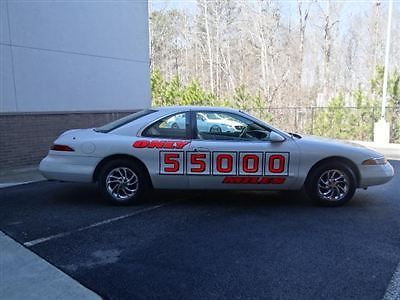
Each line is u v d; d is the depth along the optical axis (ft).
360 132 64.08
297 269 11.45
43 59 29.27
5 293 9.99
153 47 135.44
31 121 28.68
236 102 80.84
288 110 83.56
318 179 17.75
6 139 27.17
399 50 111.75
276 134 17.28
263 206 17.99
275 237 13.97
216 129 17.65
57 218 15.97
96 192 20.42
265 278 10.91
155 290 10.25
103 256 12.30
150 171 17.43
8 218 15.93
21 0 27.53
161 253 12.55
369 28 121.08
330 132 67.00
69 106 31.45
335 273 11.21
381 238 13.96
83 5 31.73
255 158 17.22
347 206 18.12
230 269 11.44
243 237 13.96
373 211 17.34
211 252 12.64
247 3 118.21
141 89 37.83
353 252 12.68
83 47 32.09
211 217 16.26
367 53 121.80
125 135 17.60
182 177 17.42
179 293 10.11
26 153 28.53
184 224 15.35
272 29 111.04
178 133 17.61
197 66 135.85
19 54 27.71
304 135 19.07
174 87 81.30
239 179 17.39
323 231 14.62
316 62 119.44
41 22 28.94
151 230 14.65
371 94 72.64
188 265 11.69
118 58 35.19
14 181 23.32
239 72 124.06
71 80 31.42
